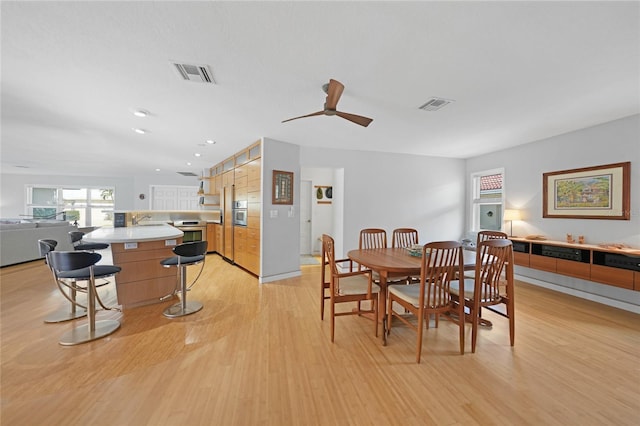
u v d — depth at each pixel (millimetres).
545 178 4129
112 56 1976
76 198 9266
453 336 2547
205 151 5262
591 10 1492
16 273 4633
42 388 1749
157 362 2057
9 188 8711
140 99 2730
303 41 1797
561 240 3912
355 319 2910
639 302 3074
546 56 1952
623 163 3221
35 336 2439
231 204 5652
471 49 1874
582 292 3609
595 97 2658
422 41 1786
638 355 2193
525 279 4371
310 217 6895
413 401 1671
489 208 5328
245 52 1924
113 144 4688
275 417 1535
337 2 1440
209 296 3600
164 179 9500
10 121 3434
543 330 2650
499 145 4609
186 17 1566
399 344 2383
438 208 5676
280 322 2803
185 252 2838
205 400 1660
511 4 1450
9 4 1441
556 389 1783
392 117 3240
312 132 3939
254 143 4574
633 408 1607
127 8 1492
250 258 4742
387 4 1454
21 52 1915
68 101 2787
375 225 5293
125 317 2889
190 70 2176
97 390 1734
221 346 2307
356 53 1932
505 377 1911
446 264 2152
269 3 1454
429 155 5570
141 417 1520
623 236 3248
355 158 5145
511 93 2566
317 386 1806
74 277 2438
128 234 3236
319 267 5430
